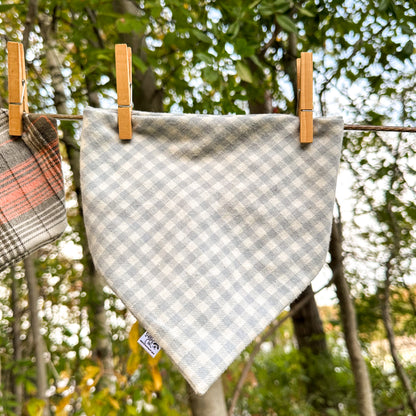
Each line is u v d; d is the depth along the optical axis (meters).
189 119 0.85
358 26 2.08
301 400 2.88
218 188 0.83
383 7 1.69
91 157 0.82
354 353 1.91
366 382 1.90
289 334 4.15
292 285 0.79
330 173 0.83
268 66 2.11
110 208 0.81
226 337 0.75
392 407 2.62
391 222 2.11
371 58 2.04
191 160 0.85
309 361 2.92
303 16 2.03
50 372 2.66
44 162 0.89
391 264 2.11
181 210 0.82
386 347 2.98
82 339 2.57
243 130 0.85
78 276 2.98
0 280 2.99
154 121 0.84
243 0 1.98
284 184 0.83
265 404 2.88
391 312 2.63
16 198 0.87
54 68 2.34
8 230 0.86
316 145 0.83
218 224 0.82
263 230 0.82
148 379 1.95
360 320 2.51
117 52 0.83
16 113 0.86
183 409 2.65
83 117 0.84
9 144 0.88
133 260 0.79
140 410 1.87
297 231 0.81
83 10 2.28
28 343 2.77
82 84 2.49
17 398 2.55
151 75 1.96
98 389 2.24
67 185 2.80
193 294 0.78
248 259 0.80
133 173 0.83
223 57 1.76
